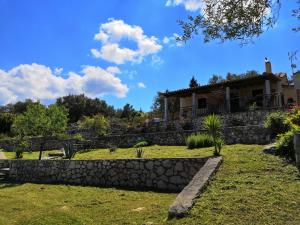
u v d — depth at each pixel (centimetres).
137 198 904
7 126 4250
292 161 876
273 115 1365
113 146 2080
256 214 609
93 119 2909
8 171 1592
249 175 819
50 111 1986
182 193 735
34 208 866
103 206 830
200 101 2888
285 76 2916
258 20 474
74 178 1285
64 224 698
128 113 5475
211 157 987
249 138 1492
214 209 651
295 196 663
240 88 2673
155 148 1744
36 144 2770
